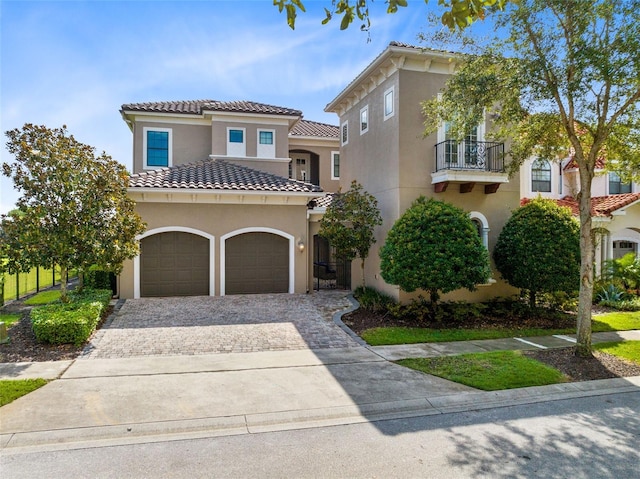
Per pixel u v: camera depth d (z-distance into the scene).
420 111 14.25
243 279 16.55
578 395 7.39
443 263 11.76
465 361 8.91
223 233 16.22
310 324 12.07
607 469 4.91
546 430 5.95
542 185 19.28
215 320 12.30
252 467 4.88
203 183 16.05
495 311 13.54
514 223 13.66
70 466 4.88
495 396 7.18
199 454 5.18
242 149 21.20
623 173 11.39
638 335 11.52
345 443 5.50
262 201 16.53
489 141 14.45
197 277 16.08
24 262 10.55
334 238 14.45
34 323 9.64
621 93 9.19
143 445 5.41
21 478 4.61
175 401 6.68
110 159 11.59
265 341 10.35
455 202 14.48
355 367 8.51
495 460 5.09
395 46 13.39
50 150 10.65
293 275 16.94
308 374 8.05
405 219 12.66
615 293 15.79
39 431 5.62
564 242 12.66
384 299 14.23
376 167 15.84
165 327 11.45
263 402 6.70
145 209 15.55
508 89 9.45
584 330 9.39
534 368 8.49
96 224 11.09
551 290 12.72
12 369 8.04
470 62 10.14
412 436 5.71
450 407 6.76
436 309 12.91
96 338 10.33
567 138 10.74
